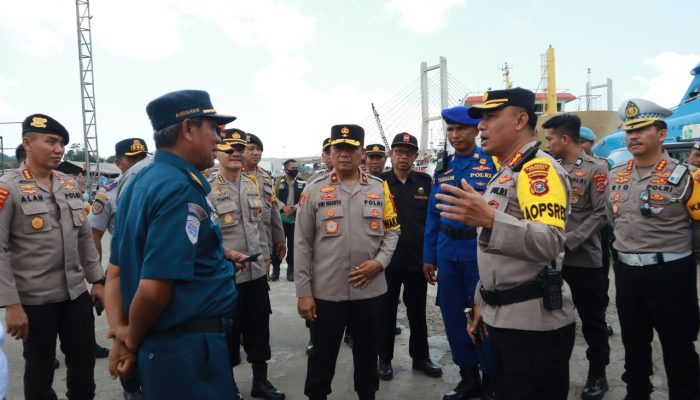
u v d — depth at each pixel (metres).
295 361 3.94
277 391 3.28
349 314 2.81
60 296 2.72
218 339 1.78
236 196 3.37
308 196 2.83
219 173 3.42
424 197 3.66
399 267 3.51
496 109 1.95
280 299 5.80
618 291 2.88
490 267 1.95
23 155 3.54
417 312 3.59
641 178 2.81
